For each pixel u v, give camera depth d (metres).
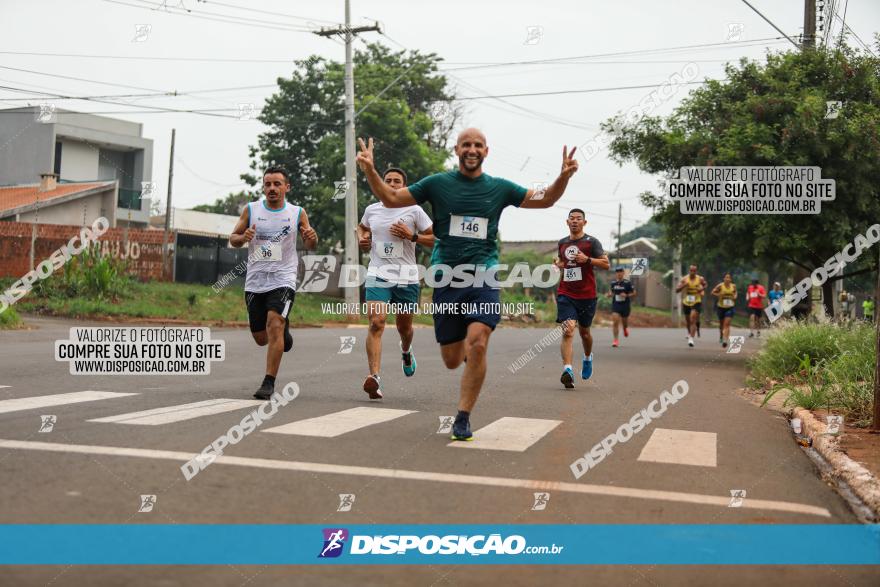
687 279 19.34
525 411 7.39
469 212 5.89
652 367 12.96
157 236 30.75
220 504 3.89
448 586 3.04
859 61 14.38
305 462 4.79
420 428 6.16
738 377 11.65
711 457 5.35
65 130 41.16
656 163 15.70
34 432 5.42
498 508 4.00
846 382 7.84
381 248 8.02
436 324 6.07
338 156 33.97
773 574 3.25
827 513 4.07
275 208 7.68
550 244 83.00
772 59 15.09
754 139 13.76
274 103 36.72
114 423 5.84
